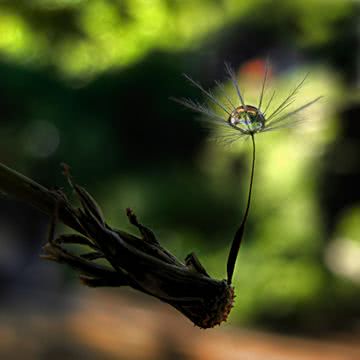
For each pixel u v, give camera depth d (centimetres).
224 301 16
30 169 133
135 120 134
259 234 127
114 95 131
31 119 131
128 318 114
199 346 100
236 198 132
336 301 119
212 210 132
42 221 150
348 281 122
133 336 103
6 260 141
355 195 113
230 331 109
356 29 75
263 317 116
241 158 121
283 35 77
